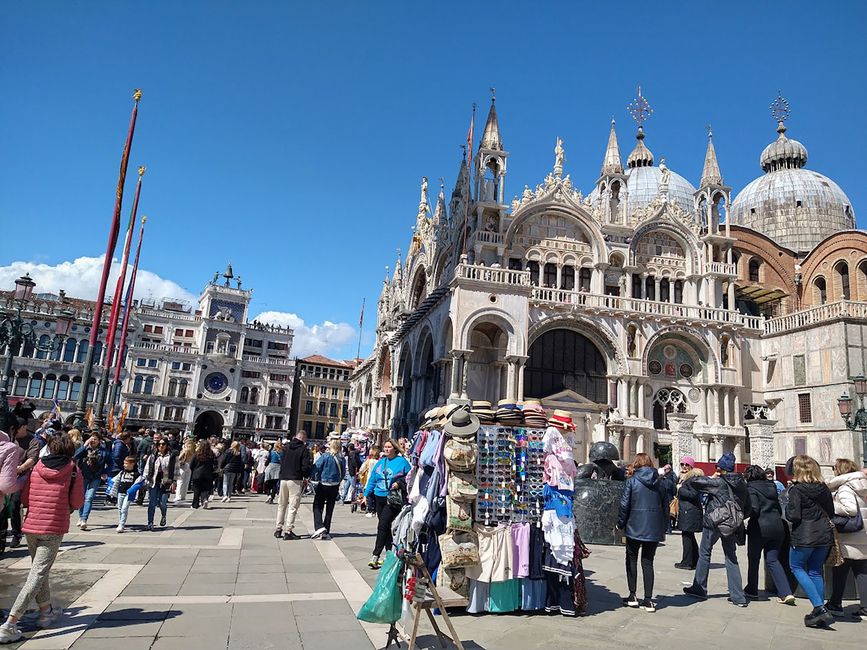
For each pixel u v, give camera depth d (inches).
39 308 3302.2
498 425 432.8
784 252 2224.4
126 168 1093.1
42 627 325.4
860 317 1526.8
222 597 398.6
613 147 1915.6
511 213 1664.6
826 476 1504.7
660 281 1785.2
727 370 1662.2
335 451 677.9
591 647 340.2
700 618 413.1
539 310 1561.3
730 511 460.8
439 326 1552.7
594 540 698.2
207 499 909.2
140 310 3587.6
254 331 3850.9
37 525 320.2
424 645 329.4
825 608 411.2
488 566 397.4
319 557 548.4
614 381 1592.0
